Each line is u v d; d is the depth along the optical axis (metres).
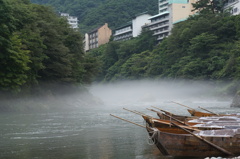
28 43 38.34
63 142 14.05
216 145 10.15
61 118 25.94
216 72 66.06
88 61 63.50
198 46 71.44
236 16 73.50
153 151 11.85
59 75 48.56
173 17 114.50
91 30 160.25
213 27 75.69
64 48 46.62
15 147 12.94
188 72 72.19
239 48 58.88
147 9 166.75
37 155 11.38
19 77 34.94
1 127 19.58
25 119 25.17
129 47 116.19
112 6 174.50
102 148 12.59
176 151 10.22
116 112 32.69
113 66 116.50
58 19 55.91
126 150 12.10
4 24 31.75
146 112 31.44
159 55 95.00
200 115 19.19
